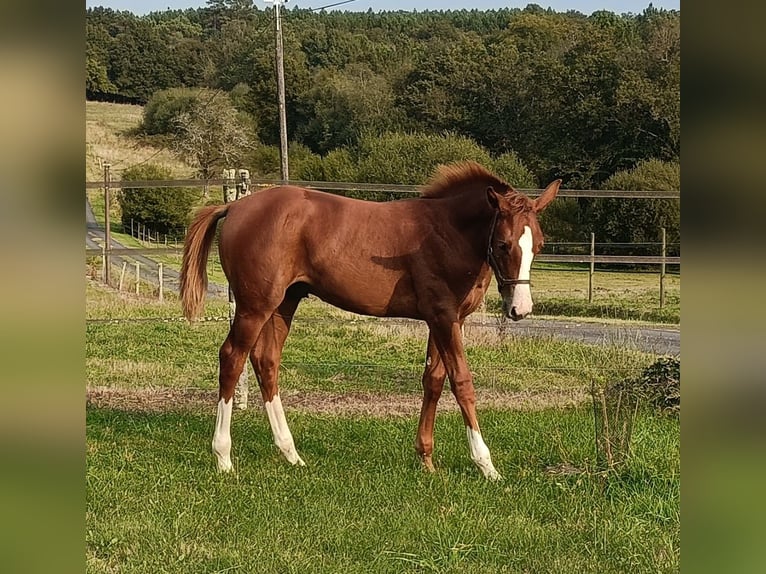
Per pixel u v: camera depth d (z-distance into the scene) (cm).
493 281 1784
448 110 4541
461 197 577
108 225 1478
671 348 1063
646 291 1870
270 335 607
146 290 1680
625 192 937
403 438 660
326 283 586
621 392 636
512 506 497
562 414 755
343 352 1123
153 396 824
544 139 4225
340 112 4672
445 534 446
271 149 4522
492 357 1040
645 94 3775
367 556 424
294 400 828
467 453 622
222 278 1956
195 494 507
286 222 575
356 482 540
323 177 3706
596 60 4025
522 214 520
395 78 4988
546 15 5288
